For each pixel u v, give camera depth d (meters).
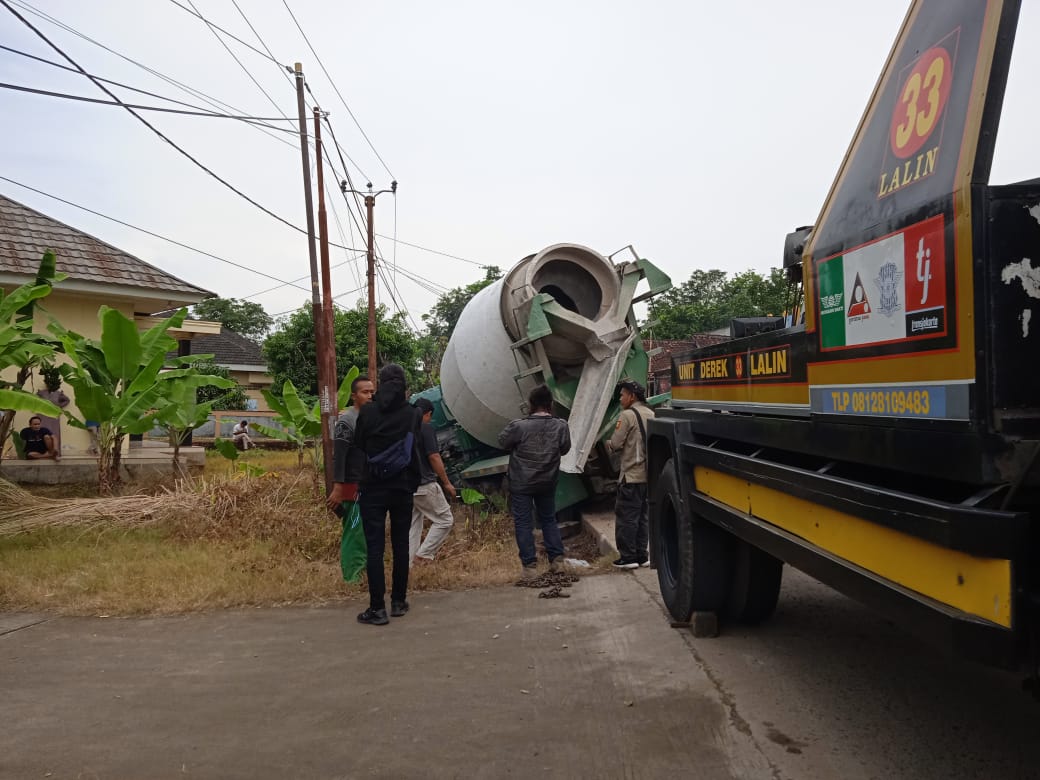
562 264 9.51
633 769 3.42
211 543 8.68
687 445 5.16
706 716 3.92
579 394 9.41
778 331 3.82
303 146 13.12
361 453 5.99
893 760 3.38
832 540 3.15
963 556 2.30
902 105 2.84
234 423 29.00
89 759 3.70
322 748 3.77
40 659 5.20
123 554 8.19
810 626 5.32
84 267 16.06
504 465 10.13
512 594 6.61
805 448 3.41
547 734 3.81
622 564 7.27
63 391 16.05
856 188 3.04
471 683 4.55
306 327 29.14
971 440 2.26
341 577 7.12
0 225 15.97
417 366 33.19
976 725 3.68
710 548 5.07
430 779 3.42
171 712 4.25
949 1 2.70
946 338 2.37
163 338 12.49
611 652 4.96
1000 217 2.24
